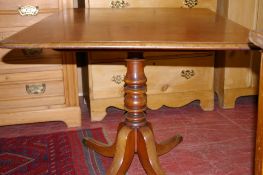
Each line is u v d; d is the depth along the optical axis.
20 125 2.21
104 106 2.22
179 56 2.24
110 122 2.22
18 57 1.95
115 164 1.49
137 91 1.48
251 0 2.25
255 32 0.79
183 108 2.46
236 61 2.36
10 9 1.88
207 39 0.95
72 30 1.13
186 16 1.53
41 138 1.98
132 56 1.43
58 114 2.09
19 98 2.02
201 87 2.35
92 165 1.67
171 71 2.26
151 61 2.21
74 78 2.06
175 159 1.74
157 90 2.27
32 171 1.62
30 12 1.90
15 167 1.65
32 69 1.99
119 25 1.25
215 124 2.17
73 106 2.11
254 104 2.52
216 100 2.60
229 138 1.97
